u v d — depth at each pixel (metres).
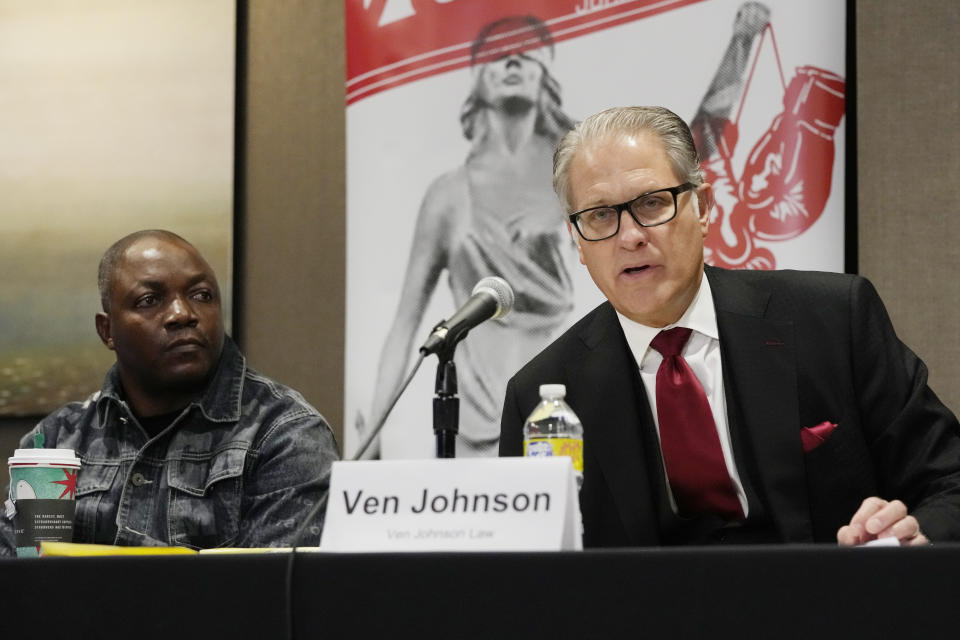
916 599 1.15
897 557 1.16
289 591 1.31
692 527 2.12
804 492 2.04
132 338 2.82
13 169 4.03
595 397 2.20
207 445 2.78
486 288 1.71
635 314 2.11
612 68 3.53
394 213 3.71
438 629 1.27
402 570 1.28
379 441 3.64
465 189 3.65
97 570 1.38
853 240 3.44
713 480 2.09
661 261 2.04
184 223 3.93
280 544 2.61
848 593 1.17
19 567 1.41
